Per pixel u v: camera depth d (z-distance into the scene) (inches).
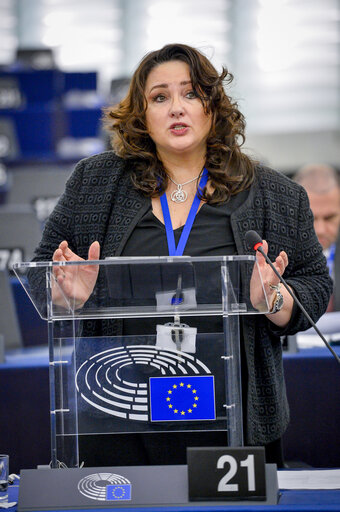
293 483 142.0
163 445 135.7
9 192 344.8
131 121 168.6
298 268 169.2
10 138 433.7
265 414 157.8
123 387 134.9
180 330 134.3
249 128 602.5
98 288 135.6
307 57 598.5
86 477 129.4
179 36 591.2
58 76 450.9
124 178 170.9
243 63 598.2
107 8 588.1
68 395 135.3
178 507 124.7
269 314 155.6
